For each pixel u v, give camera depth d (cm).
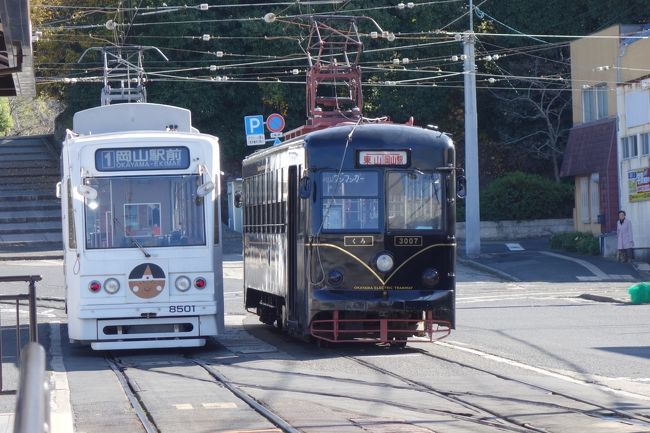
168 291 3250
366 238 3328
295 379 2719
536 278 7019
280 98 9225
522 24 9912
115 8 7900
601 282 6794
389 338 3450
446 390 2497
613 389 2531
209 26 9075
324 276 3306
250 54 9250
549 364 3000
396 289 3328
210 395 2439
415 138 3391
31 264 7381
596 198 8612
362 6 9112
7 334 4128
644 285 5219
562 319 4434
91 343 3228
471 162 7869
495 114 10462
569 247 8231
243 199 4559
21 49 2242
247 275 4447
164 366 3053
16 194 9144
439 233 3372
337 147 3350
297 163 3456
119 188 3266
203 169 3303
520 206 9456
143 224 3266
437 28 9544
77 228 3225
